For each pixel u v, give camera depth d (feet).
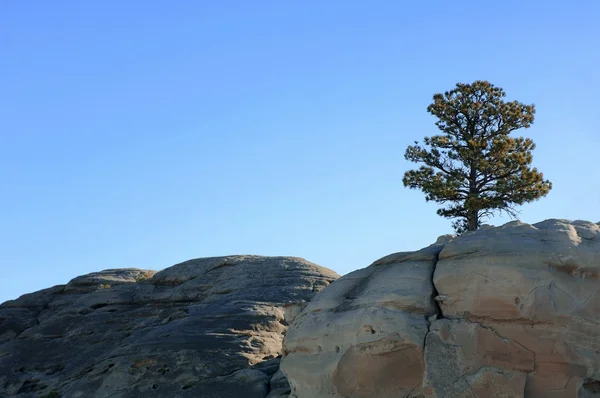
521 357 71.46
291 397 80.89
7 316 139.13
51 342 127.24
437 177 153.38
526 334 71.72
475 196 148.66
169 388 98.99
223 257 132.57
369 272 82.53
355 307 78.43
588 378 70.44
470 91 160.56
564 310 71.05
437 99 161.89
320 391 78.23
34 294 147.54
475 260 74.54
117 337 123.65
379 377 75.87
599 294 71.15
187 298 126.93
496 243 74.74
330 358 78.13
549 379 70.85
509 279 72.49
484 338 72.69
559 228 74.18
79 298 137.49
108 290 136.15
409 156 158.71
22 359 124.47
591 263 71.46
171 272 134.41
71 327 129.39
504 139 152.56
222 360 101.14
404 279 77.92
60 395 105.19
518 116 158.40
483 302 73.26
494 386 71.51
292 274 121.29
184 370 100.32
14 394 115.14
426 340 74.43
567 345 70.74
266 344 105.09
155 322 123.24
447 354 73.41
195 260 136.15
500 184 149.69
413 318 75.66
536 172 149.79
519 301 71.97
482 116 159.12
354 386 76.59
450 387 72.54
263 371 98.78
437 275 76.18
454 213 152.87
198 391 97.35
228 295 119.14
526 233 74.84
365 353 75.87
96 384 102.89
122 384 101.04
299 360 80.43
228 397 95.40
